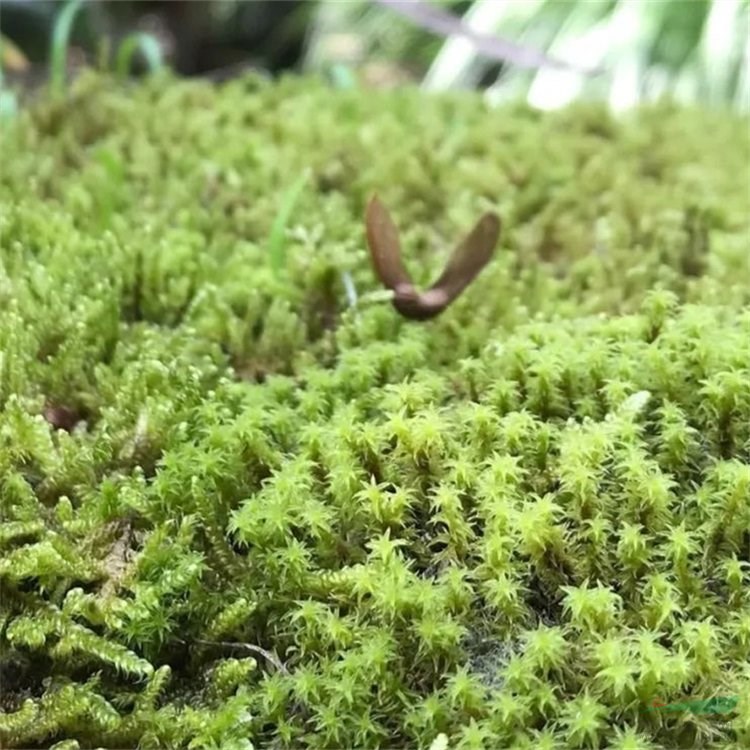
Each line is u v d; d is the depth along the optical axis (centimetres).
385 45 58
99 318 15
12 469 13
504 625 12
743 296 17
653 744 11
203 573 12
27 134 22
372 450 12
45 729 11
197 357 15
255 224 19
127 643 12
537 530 12
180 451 13
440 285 16
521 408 13
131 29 50
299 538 12
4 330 14
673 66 50
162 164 21
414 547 12
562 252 19
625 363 14
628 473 12
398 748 11
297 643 12
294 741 11
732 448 13
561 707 11
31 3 35
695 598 12
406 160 21
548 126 25
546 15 53
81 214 19
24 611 12
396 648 11
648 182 22
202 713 11
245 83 27
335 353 16
